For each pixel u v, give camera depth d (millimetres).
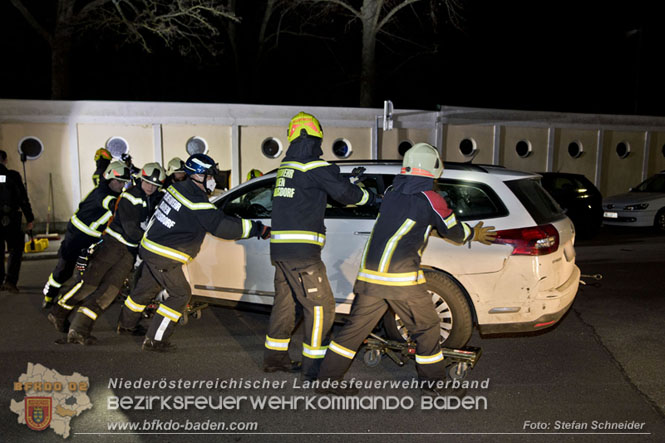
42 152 11742
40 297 6738
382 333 5047
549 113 15734
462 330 4457
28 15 13703
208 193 4559
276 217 4047
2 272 6852
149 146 12234
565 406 3834
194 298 5512
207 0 14695
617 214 12125
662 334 5367
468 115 14773
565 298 4488
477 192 4570
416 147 3766
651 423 3600
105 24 14102
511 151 15516
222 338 5246
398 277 3713
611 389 4109
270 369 4398
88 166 11977
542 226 4402
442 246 4480
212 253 5336
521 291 4371
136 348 4938
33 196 11789
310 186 3961
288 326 4371
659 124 17062
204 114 12406
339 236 4785
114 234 4980
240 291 5262
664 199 11992
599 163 16547
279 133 12992
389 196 3832
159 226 4500
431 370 3912
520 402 3895
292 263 3977
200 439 3396
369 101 16000
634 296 6785
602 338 5242
